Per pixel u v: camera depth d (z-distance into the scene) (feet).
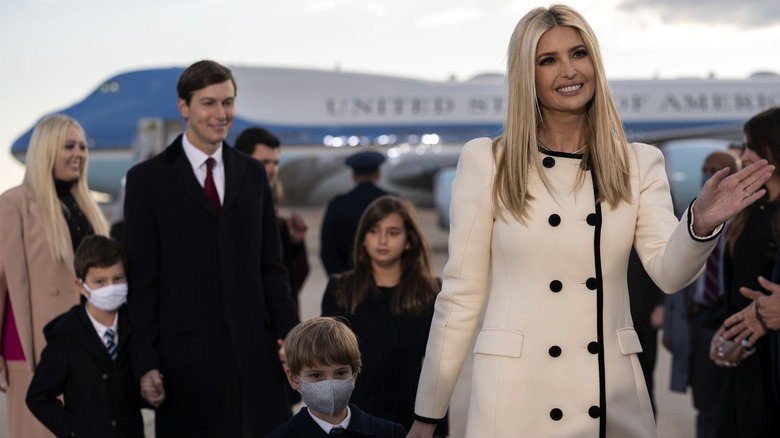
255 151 15.56
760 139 10.41
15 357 11.91
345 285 10.61
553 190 6.28
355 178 17.78
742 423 10.03
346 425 7.21
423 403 6.90
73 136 12.28
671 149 51.21
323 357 6.82
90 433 9.96
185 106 11.01
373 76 64.85
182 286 10.82
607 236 6.22
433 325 6.86
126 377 10.40
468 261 6.61
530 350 6.20
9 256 11.69
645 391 6.35
